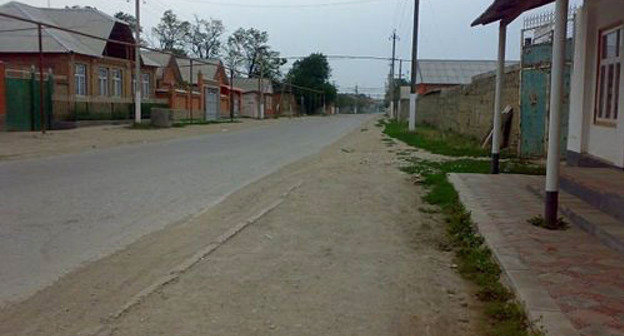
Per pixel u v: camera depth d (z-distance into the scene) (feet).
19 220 25.39
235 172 43.57
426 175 41.81
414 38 107.14
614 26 33.91
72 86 107.14
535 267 18.08
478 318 15.46
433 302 16.67
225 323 14.79
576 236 22.16
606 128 34.73
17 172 41.29
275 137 89.97
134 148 64.54
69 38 112.68
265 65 279.28
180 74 171.53
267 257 20.88
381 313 15.76
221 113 189.98
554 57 23.47
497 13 36.96
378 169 47.06
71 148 62.59
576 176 29.89
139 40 105.09
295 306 16.12
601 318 13.93
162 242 22.47
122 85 125.80
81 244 21.83
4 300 16.07
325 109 329.31
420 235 24.80
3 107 79.66
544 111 53.21
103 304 15.93
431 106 127.13
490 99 64.44
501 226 23.85
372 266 20.10
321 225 26.20
